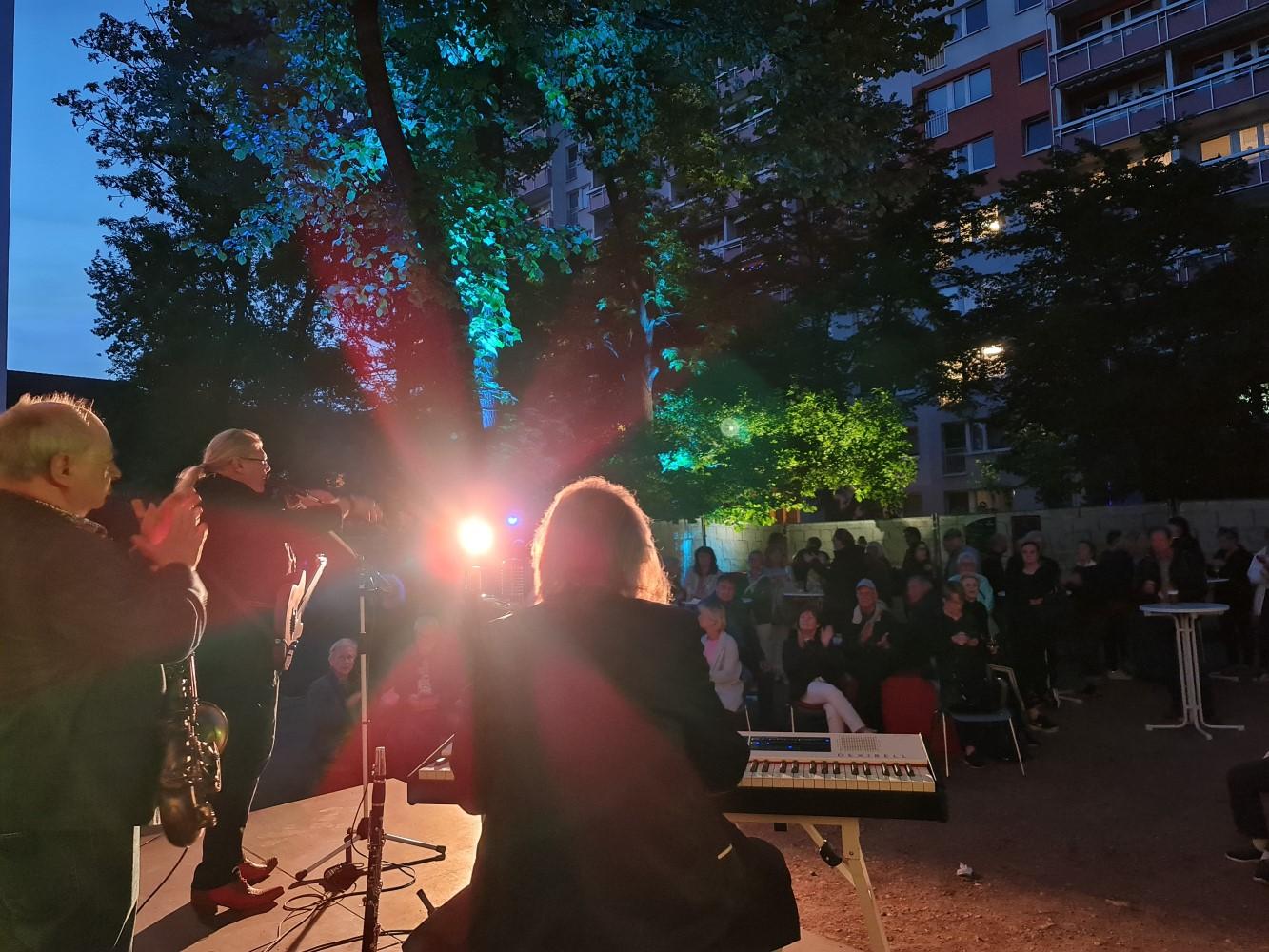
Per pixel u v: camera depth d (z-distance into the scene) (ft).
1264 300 55.93
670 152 45.75
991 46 103.86
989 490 86.89
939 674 21.26
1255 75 82.84
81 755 5.50
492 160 38.22
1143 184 62.28
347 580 16.05
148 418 52.13
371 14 27.63
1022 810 17.07
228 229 52.75
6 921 5.40
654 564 5.92
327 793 16.98
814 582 40.22
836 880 13.46
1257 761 13.37
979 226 74.23
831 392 63.41
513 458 39.73
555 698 5.17
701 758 5.17
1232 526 46.93
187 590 5.98
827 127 37.68
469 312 30.91
